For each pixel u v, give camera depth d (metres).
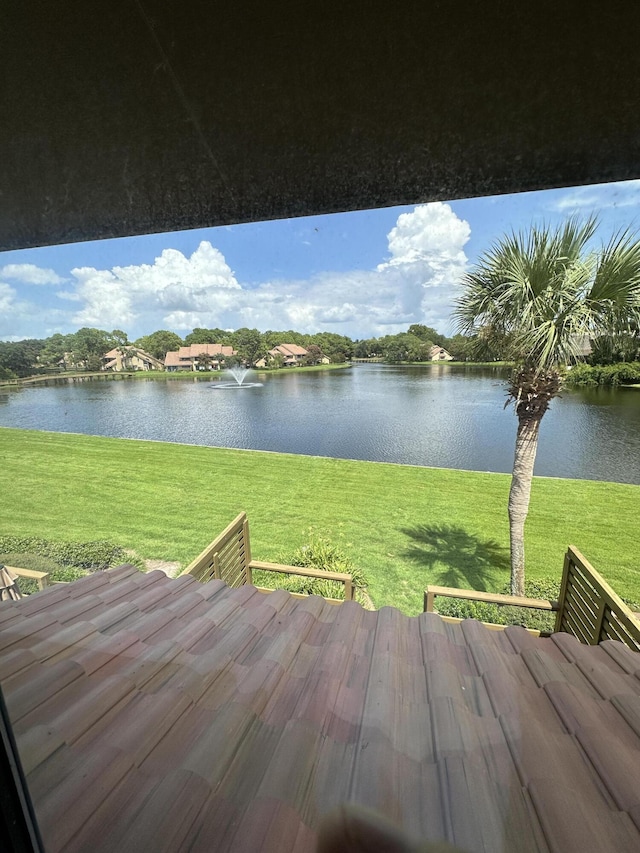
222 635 1.74
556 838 0.79
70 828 0.77
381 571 5.24
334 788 0.91
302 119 0.67
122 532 6.56
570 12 0.48
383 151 0.71
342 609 2.12
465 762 1.00
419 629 1.93
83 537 6.43
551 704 1.29
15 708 1.15
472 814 0.84
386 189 0.78
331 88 0.61
